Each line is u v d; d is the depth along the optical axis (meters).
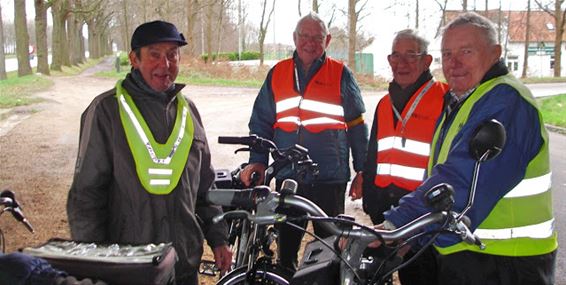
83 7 53.84
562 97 25.61
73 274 2.27
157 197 3.03
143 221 3.03
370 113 19.34
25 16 35.12
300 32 4.67
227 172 4.61
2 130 14.03
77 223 3.05
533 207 2.66
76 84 30.83
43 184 8.73
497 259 2.67
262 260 3.69
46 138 12.95
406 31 4.27
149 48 3.10
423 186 2.60
